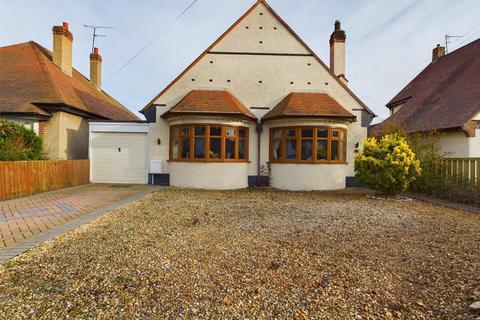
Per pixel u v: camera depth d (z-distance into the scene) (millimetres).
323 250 4730
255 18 14438
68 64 18812
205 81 14195
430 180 11219
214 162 12891
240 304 3055
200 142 13016
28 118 13898
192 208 8203
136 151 14461
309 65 14375
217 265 4055
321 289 3398
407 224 6613
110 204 8680
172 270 3867
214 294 3260
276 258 4348
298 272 3857
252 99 14266
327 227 6219
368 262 4238
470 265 4152
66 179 12625
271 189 13266
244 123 13617
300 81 14336
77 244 4898
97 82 24406
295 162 13094
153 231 5738
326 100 13719
